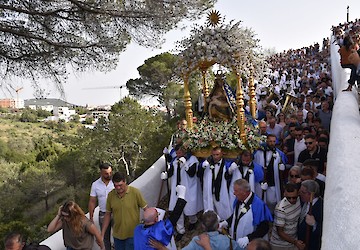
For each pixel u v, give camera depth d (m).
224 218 6.94
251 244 3.34
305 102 12.64
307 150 6.91
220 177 6.96
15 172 43.53
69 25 9.74
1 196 36.44
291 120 8.54
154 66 41.91
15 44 9.50
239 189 4.93
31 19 9.48
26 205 37.06
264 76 9.77
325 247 2.50
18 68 9.66
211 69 9.99
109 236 6.35
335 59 16.66
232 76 9.39
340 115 5.79
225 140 7.73
